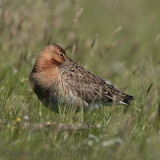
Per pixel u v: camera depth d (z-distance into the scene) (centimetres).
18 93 1922
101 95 1898
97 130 1564
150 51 3173
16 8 2941
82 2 4434
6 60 2322
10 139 1422
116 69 2680
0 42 2434
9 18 2425
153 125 1800
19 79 2017
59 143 1441
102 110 1855
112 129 1575
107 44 2792
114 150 1377
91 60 2555
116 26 3797
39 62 1811
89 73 1919
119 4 4694
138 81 2283
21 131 1473
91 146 1416
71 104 1823
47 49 1825
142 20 4184
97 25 3794
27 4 2912
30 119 1573
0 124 1512
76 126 1532
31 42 2498
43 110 1797
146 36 3750
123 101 1902
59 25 2839
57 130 1452
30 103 1794
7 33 2498
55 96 1784
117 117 1727
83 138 1526
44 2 2758
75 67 1880
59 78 1786
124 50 3297
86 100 1866
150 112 1927
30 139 1412
